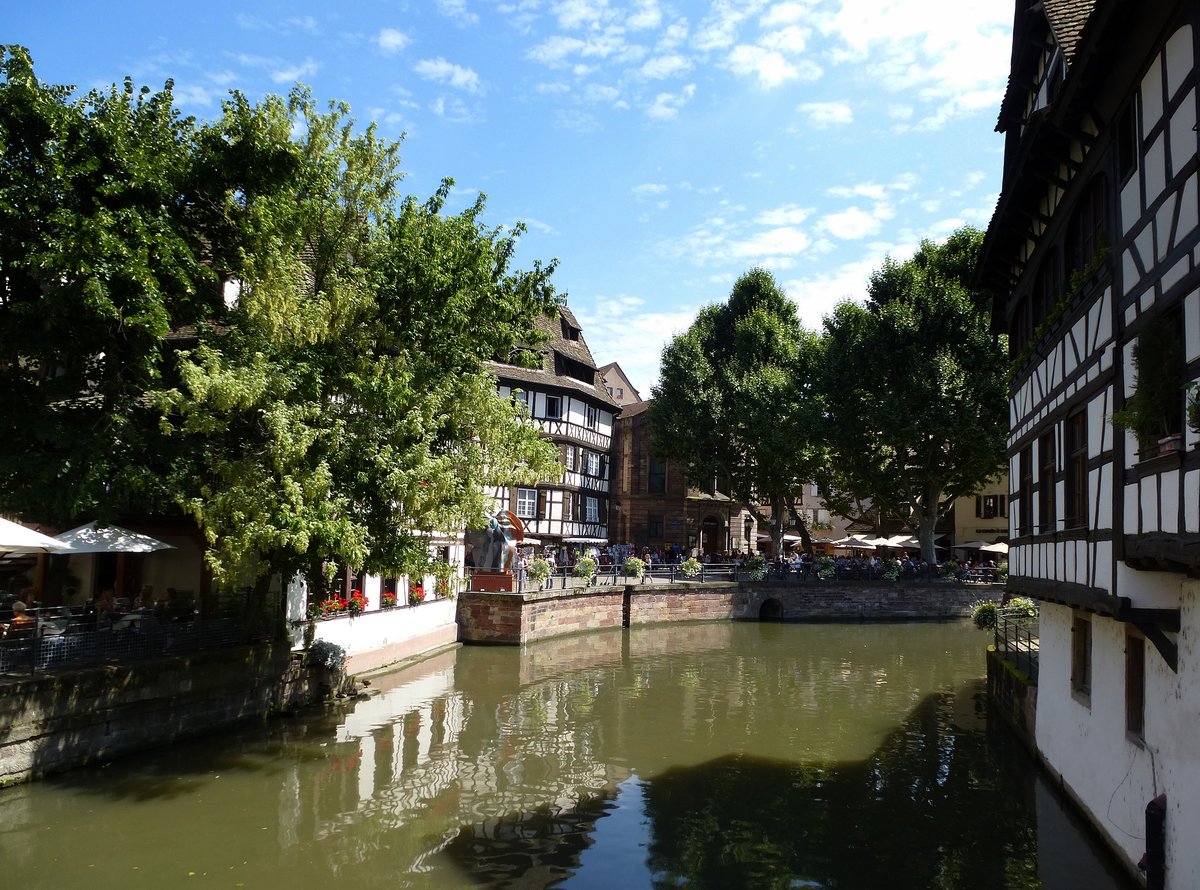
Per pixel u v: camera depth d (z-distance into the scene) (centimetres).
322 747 1369
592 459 4312
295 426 1194
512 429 1545
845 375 3541
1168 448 702
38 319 1145
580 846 986
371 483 1300
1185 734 708
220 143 1256
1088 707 1012
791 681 2114
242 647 1477
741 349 4288
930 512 3734
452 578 1492
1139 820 823
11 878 853
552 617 2795
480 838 1004
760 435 3859
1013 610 2080
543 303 1744
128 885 846
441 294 1443
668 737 1510
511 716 1648
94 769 1183
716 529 5003
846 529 5559
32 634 1189
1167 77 749
